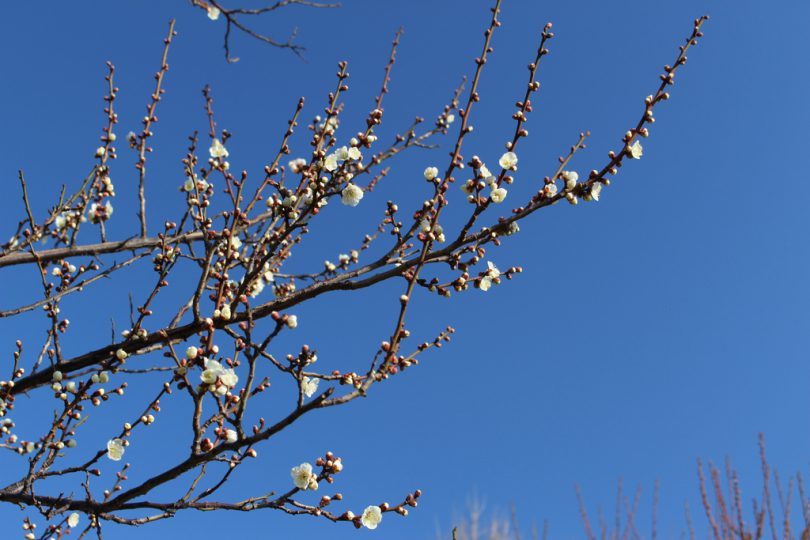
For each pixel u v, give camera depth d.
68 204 5.11
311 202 3.93
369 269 4.30
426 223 4.26
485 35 3.99
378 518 3.34
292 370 2.95
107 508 3.49
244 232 5.28
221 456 3.26
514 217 4.03
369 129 4.10
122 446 3.90
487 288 4.13
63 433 4.13
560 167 4.09
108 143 5.41
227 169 4.84
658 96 3.96
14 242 5.03
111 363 4.20
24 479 3.97
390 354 3.04
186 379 3.05
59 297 4.47
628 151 3.95
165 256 4.25
